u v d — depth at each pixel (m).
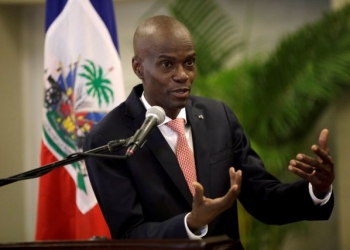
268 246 11.00
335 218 11.90
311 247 12.01
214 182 5.44
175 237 4.77
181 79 5.23
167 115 5.52
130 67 12.85
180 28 5.33
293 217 5.52
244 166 5.68
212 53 11.34
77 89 8.45
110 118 5.63
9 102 13.23
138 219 5.21
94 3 8.55
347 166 11.40
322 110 11.21
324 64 10.69
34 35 13.37
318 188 5.20
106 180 5.36
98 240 4.11
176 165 5.40
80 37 8.48
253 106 10.73
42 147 8.58
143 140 4.68
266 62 10.85
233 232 5.59
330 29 10.86
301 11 12.13
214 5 11.34
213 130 5.66
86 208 8.35
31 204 13.31
